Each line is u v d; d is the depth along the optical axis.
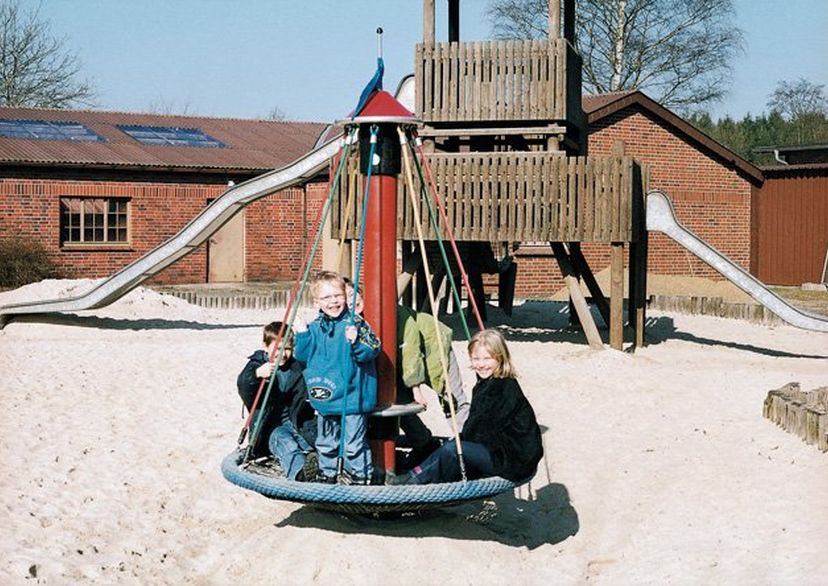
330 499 6.92
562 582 7.19
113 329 19.08
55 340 17.70
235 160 33.31
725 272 17.70
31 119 34.03
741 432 11.19
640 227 17.75
